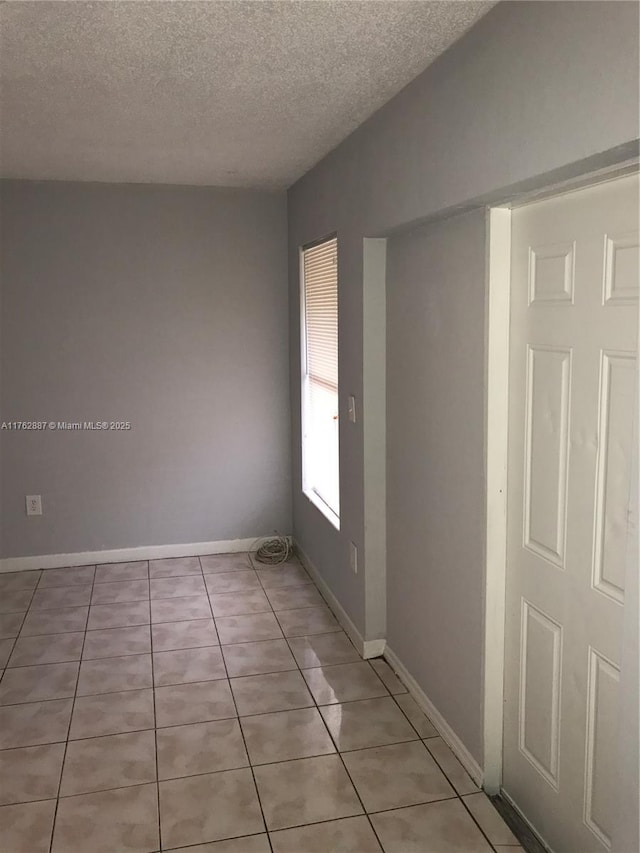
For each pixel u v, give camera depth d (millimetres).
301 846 2287
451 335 2572
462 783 2576
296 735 2863
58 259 4422
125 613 3998
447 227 2562
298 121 3055
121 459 4684
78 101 2768
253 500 4918
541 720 2270
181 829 2367
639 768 1688
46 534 4656
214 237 4602
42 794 2537
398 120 2686
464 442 2514
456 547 2625
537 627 2264
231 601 4156
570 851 2145
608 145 1554
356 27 2072
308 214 4113
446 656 2771
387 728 2904
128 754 2754
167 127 3143
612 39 1523
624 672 1705
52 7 1927
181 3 1900
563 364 2059
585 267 1941
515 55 1880
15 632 3775
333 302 3848
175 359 4656
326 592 4133
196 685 3242
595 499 1953
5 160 3791
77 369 4539
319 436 4324
